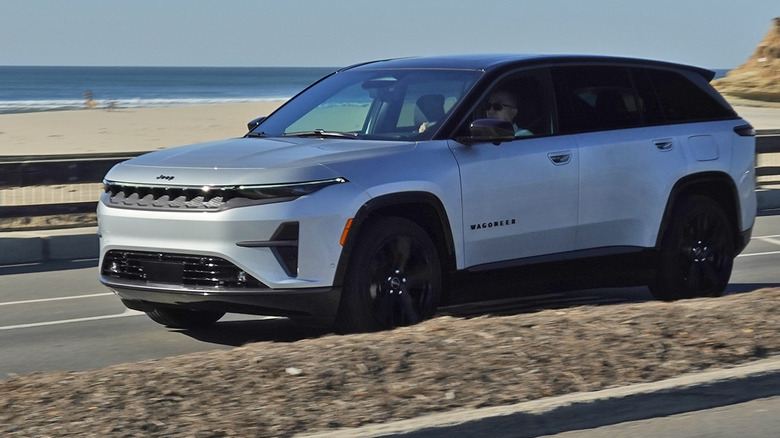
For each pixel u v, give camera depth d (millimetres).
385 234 10461
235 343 11594
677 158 12641
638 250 12375
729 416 7875
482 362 8500
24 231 20281
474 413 7367
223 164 10422
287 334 12016
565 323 9672
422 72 12086
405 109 11531
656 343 9062
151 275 10492
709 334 9344
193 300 10227
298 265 10039
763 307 10273
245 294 10016
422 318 10812
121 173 10891
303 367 8352
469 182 10961
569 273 11867
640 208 12336
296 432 7152
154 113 84625
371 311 10422
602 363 8555
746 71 110125
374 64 12906
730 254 13344
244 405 7605
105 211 10820
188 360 8805
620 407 7738
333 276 10172
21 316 13625
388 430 7051
